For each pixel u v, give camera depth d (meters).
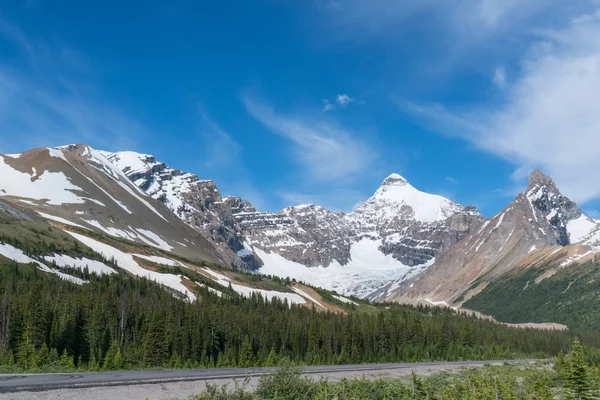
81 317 113.25
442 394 60.78
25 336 96.88
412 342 173.50
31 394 32.34
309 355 139.75
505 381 85.44
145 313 132.50
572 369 75.44
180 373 52.41
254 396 39.22
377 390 56.03
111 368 99.12
